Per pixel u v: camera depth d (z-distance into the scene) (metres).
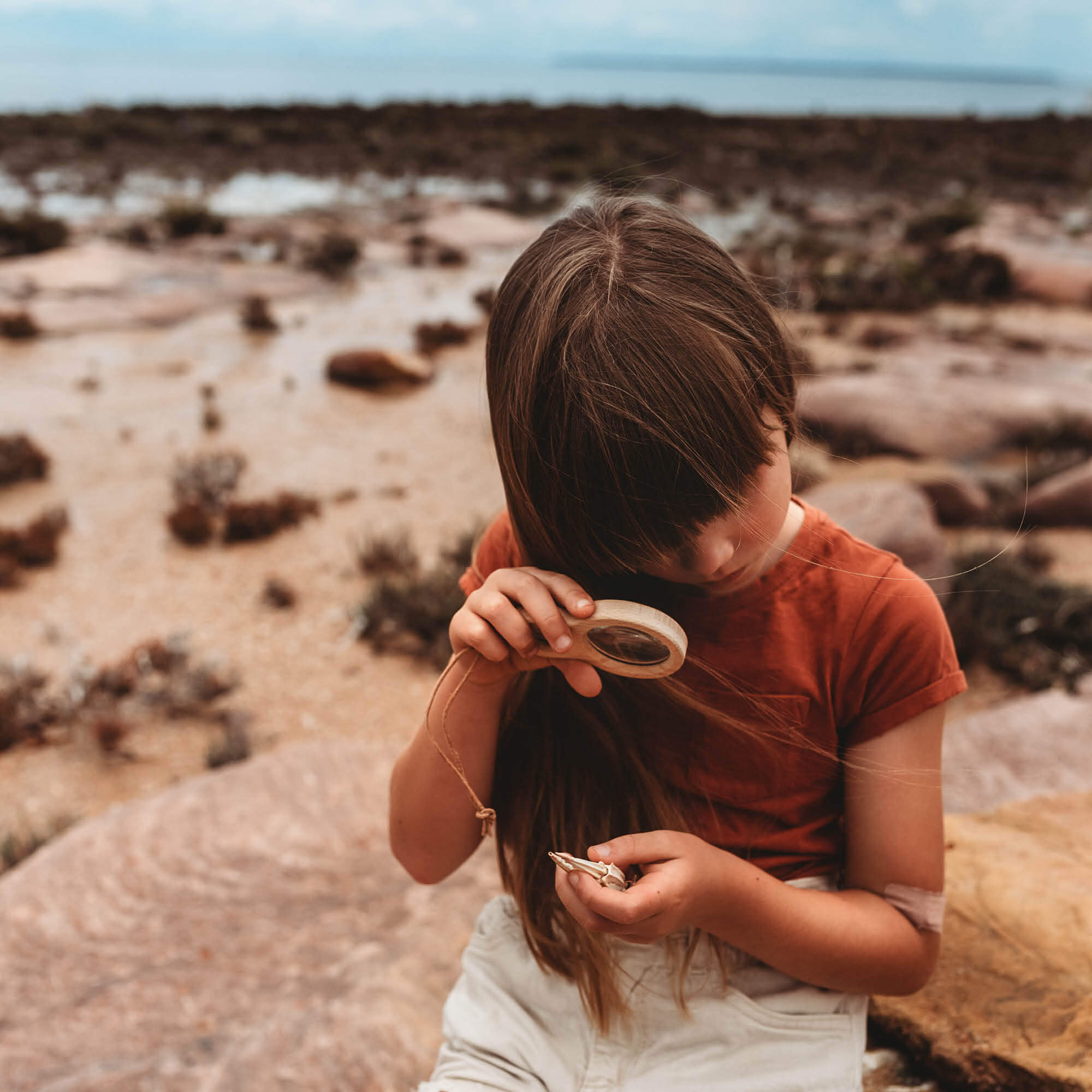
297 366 10.87
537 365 0.76
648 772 0.97
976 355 11.02
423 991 1.83
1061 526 6.84
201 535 6.80
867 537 5.21
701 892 0.83
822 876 1.03
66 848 2.68
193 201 19.30
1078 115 50.66
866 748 0.96
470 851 1.06
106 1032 1.99
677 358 0.72
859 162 30.81
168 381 10.20
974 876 1.44
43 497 7.41
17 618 5.82
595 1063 0.99
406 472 8.14
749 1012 0.99
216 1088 1.62
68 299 12.90
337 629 5.79
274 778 2.95
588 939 0.98
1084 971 1.24
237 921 2.36
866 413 8.07
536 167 28.06
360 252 16.22
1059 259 15.41
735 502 0.75
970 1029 1.19
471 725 0.94
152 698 5.03
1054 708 3.02
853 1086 0.97
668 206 0.85
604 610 0.77
